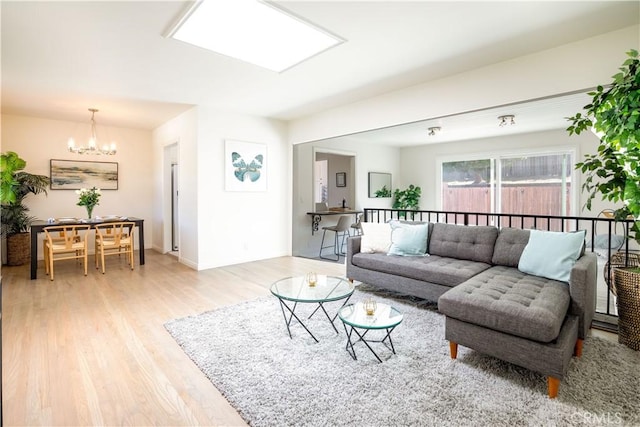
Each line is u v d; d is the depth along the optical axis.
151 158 6.59
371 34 2.70
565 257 2.60
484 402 1.80
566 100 4.21
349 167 7.67
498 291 2.35
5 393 1.91
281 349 2.40
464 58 3.16
